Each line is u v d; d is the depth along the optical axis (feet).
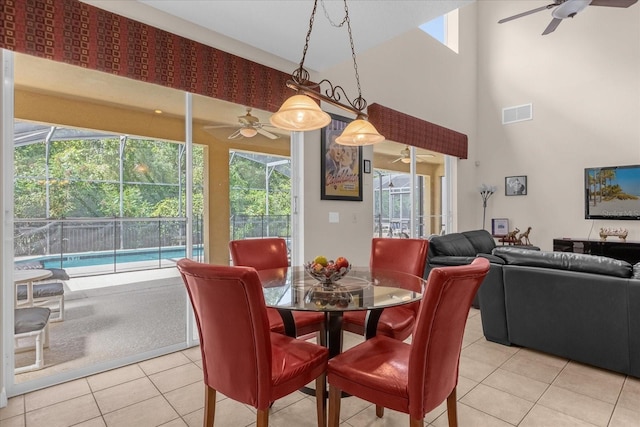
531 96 20.13
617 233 16.97
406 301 5.67
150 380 7.57
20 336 7.27
